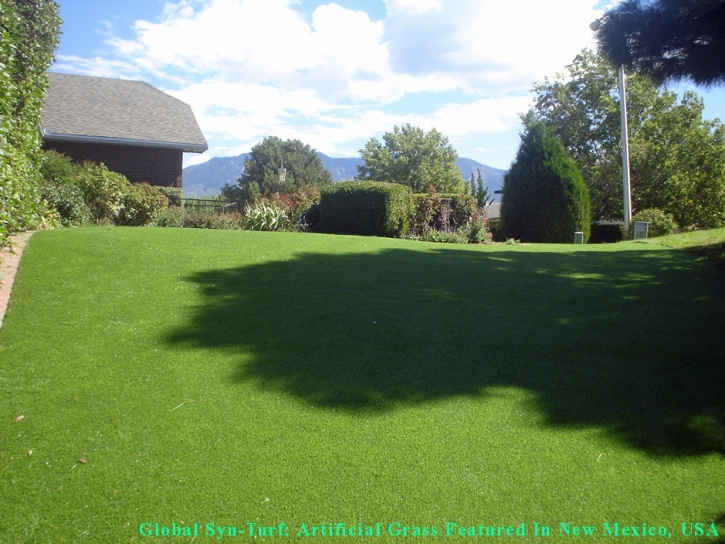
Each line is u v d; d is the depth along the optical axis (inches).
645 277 237.3
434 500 91.9
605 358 144.3
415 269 237.8
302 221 505.4
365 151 2084.2
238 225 494.3
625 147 708.7
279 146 2411.4
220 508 89.3
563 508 90.6
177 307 173.6
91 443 104.6
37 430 107.8
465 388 128.3
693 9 225.9
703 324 169.3
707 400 122.6
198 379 130.1
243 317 167.9
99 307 168.2
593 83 1139.3
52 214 328.2
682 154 1068.5
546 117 1210.6
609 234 819.4
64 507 88.4
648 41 241.8
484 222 474.3
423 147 1995.6
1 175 210.5
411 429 111.6
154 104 788.0
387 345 151.0
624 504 91.6
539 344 153.3
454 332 161.0
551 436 109.9
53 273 193.0
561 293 205.9
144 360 138.4
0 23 232.5
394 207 439.2
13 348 139.0
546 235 560.1
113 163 684.1
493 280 224.5
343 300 186.4
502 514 89.1
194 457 101.4
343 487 94.4
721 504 91.2
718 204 1055.0
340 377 132.7
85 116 694.5
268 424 112.5
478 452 104.5
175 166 716.7
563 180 553.0
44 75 305.4
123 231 273.0
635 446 106.7
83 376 128.8
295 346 149.1
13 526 83.8
